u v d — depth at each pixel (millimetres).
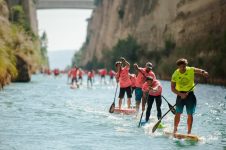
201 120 24281
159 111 22844
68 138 17516
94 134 18688
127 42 144875
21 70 72125
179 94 18750
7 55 53844
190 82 18688
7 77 56812
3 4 82062
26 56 75062
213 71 72688
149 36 133875
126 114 26828
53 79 107062
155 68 115938
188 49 91812
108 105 33000
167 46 111750
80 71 72562
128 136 18391
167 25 119125
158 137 18297
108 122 22719
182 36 104562
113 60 153125
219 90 54219
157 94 22547
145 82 24750
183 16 105938
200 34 92875
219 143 17094
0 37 61906
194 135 18078
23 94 43125
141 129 20438
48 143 16297
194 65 82938
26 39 81938
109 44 188625
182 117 25781
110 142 16844
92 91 53688
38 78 111250
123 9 175625
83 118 24188
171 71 94688
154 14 132750
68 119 23547
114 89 59625
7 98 37062
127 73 28516
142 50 132500
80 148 15500
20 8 151000
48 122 22094
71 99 38844
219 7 86562
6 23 71125
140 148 15758
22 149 15031
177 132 19641
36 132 18766
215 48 78875
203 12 94250
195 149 15758
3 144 15797
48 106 30984
